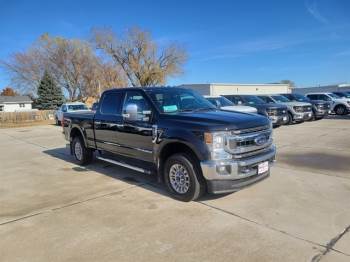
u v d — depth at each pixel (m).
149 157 5.60
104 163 8.05
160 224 4.20
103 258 3.41
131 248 3.60
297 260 3.25
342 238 3.67
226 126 4.57
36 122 28.02
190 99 6.10
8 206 5.11
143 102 5.75
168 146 5.21
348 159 7.64
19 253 3.57
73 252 3.55
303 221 4.15
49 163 8.46
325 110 18.41
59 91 48.75
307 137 11.55
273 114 14.71
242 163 4.59
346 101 22.56
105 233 4.00
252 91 57.22
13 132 18.52
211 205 4.80
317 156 8.06
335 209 4.52
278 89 62.19
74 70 48.34
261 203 4.82
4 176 7.18
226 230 3.96
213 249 3.52
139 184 6.05
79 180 6.52
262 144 4.98
